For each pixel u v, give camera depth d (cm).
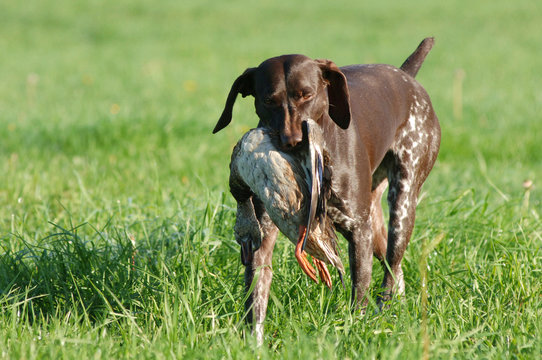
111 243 970
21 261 886
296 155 682
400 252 952
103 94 2683
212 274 869
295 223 658
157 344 682
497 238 1019
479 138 1923
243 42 4322
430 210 1160
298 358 656
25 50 4038
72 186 1364
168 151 1666
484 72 3288
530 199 1330
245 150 671
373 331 729
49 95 2664
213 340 709
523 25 5128
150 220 1032
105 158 1614
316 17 5594
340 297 841
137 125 1809
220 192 1160
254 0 6562
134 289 845
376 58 3647
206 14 5688
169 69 3378
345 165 827
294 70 753
